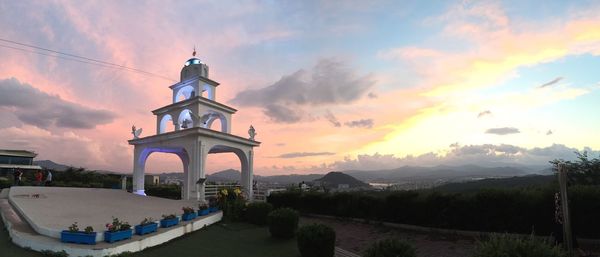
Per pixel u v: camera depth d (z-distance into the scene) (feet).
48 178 94.84
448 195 42.57
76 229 30.27
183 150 79.56
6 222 39.86
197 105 70.03
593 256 28.99
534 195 35.65
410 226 45.42
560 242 31.24
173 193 76.48
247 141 76.13
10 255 27.55
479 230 39.11
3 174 139.33
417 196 46.06
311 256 33.45
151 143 75.61
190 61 79.71
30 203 51.31
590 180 39.06
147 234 35.12
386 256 24.20
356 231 46.50
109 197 67.67
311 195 61.31
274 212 44.04
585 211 32.09
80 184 100.27
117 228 31.89
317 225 35.17
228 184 78.02
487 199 38.63
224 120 76.23
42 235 32.19
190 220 44.62
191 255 32.94
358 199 53.26
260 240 42.01
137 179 79.71
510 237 20.36
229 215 53.06
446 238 39.42
